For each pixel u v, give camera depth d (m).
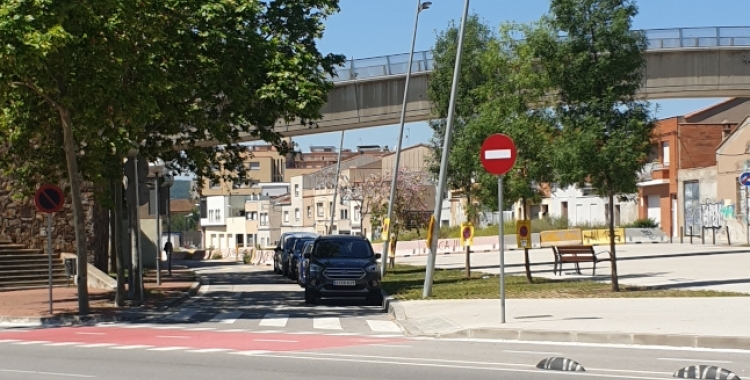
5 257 34.38
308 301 26.25
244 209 118.12
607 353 13.53
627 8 22.73
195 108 25.08
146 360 13.17
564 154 22.50
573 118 23.11
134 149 25.09
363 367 12.18
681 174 60.66
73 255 35.47
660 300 21.20
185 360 13.10
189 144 28.75
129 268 26.73
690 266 35.94
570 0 22.70
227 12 24.67
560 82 23.14
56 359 13.49
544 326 16.22
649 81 41.47
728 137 54.88
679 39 41.09
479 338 15.98
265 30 27.58
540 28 23.25
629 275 31.50
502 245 17.33
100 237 38.78
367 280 25.69
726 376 10.91
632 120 22.47
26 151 25.61
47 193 22.12
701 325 15.75
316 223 100.75
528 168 25.81
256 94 25.19
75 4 19.09
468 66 32.75
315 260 26.33
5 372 12.08
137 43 21.66
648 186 65.06
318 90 25.62
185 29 24.03
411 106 42.12
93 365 12.70
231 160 34.22
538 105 26.27
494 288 26.73
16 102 22.30
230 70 25.11
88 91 20.81
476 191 28.89
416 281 32.72
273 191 126.38
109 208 24.58
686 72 41.44
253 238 113.50
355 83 42.44
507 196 26.48
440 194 24.89
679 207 61.00
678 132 61.88
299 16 28.62
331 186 92.44
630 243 58.28
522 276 32.69
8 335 17.84
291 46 27.05
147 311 23.16
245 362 12.80
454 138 32.56
